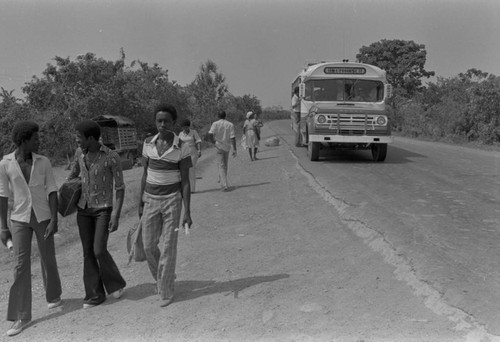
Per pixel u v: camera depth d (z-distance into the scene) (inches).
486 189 372.8
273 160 653.3
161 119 191.8
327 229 284.8
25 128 195.3
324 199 365.7
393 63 1715.1
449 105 1050.7
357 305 175.6
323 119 534.6
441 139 1019.9
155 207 195.0
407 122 1268.5
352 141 533.0
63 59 1143.6
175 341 163.5
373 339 150.0
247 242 277.6
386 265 212.5
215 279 221.6
